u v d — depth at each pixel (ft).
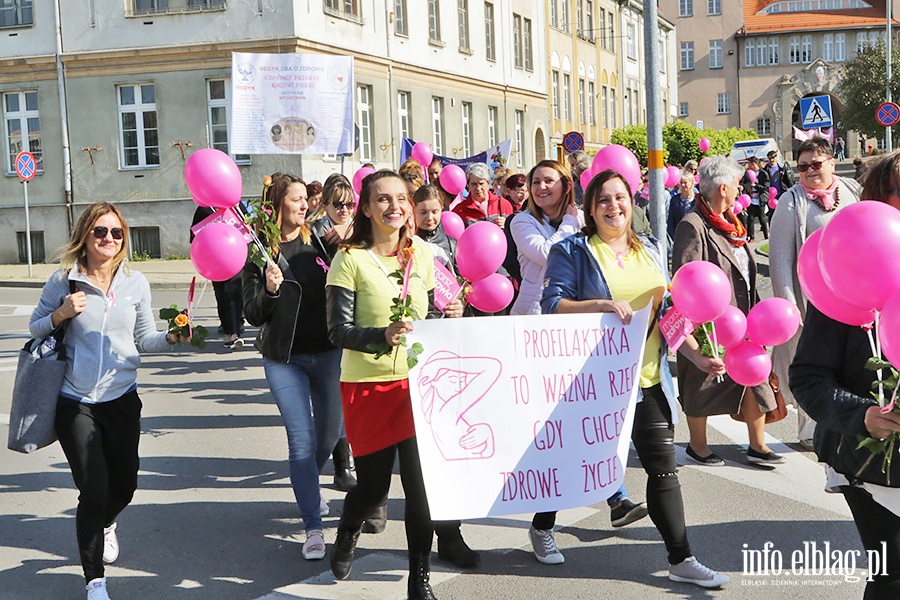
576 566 16.75
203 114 86.17
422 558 14.89
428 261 15.89
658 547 17.60
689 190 39.91
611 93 180.86
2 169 90.22
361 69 92.99
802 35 271.90
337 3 90.43
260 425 28.12
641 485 21.43
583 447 15.06
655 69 36.22
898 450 10.37
